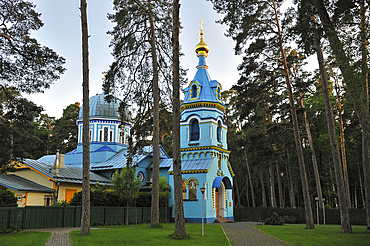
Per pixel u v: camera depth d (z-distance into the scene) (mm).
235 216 45500
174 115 20016
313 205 50812
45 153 64875
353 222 38094
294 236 20281
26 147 28750
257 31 28562
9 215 22812
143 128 29938
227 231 24547
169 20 28703
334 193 48719
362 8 18312
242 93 30562
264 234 21922
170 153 63781
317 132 48219
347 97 37625
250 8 27312
